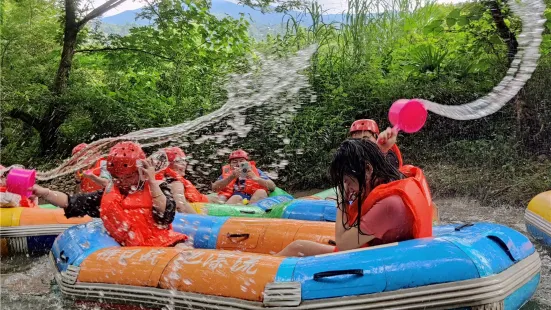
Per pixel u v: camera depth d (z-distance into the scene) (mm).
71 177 7875
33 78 10781
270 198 5938
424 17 10281
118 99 11195
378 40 10266
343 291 2770
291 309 2791
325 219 4977
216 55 11508
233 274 3035
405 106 3051
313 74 9602
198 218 4570
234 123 9180
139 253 3488
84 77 10977
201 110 10359
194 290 3115
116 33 11422
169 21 11188
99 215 4121
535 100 7957
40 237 4941
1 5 11078
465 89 8609
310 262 2947
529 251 3199
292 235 4145
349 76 9570
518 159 7688
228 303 2975
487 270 2732
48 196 3973
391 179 2971
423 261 2760
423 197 2994
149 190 3867
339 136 8992
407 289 2719
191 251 3393
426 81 9203
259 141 9109
